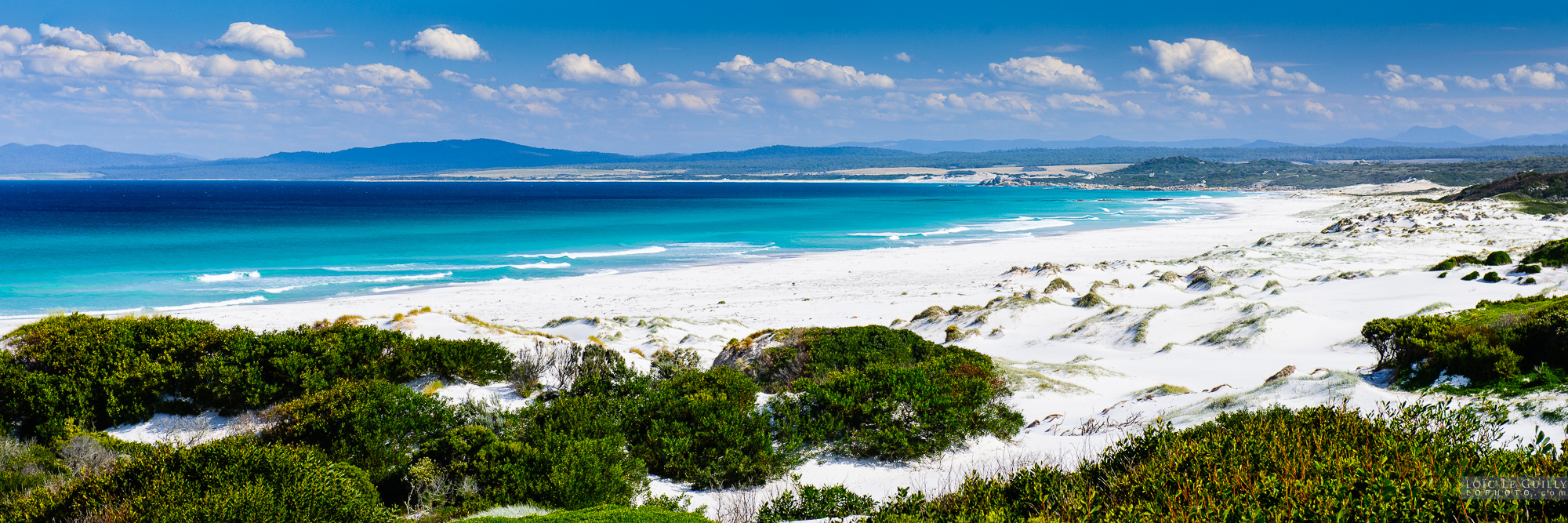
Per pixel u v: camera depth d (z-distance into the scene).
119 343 15.00
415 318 24.20
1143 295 44.47
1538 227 80.25
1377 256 59.59
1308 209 153.25
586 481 9.97
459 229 105.81
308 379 14.52
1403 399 13.87
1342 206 150.00
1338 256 60.41
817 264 67.00
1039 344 32.78
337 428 11.12
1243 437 6.97
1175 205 184.75
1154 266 57.59
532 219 129.88
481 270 63.19
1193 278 49.09
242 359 14.84
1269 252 63.03
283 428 11.71
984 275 59.56
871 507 9.78
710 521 8.39
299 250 76.56
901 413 13.32
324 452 10.66
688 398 13.43
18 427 12.91
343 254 73.50
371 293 51.06
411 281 56.81
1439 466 5.48
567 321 36.22
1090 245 83.62
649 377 16.52
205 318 40.56
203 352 15.36
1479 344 14.38
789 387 17.67
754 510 10.22
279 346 15.47
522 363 17.31
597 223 118.75
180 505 7.11
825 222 124.38
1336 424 6.94
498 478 9.95
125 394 13.72
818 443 12.99
